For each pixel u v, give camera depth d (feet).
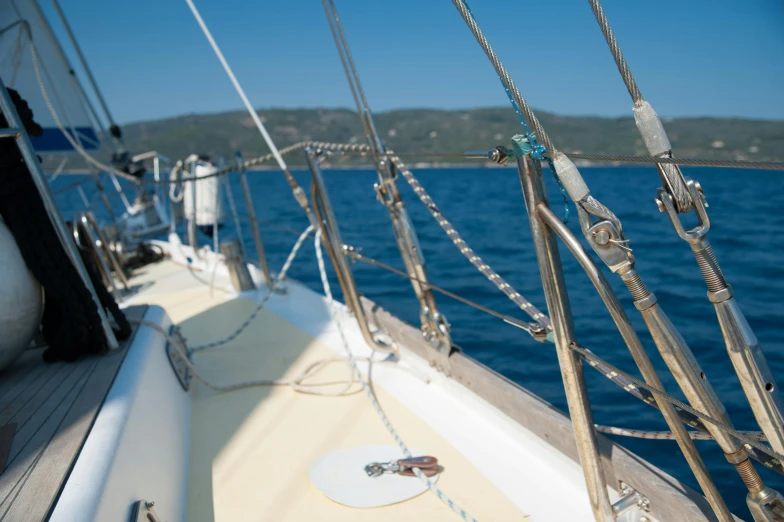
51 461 4.63
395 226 7.83
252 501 6.28
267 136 9.80
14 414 5.60
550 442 6.07
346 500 6.06
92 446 4.86
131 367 6.73
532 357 13.76
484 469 6.38
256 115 9.79
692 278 20.24
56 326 7.19
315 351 10.36
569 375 4.25
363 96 7.65
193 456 7.25
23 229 6.55
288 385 9.01
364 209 57.47
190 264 19.72
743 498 8.20
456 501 5.91
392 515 5.82
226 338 11.55
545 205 3.92
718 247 27.76
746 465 3.79
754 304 17.31
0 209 6.56
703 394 3.65
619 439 9.75
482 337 15.33
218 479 6.72
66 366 6.91
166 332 8.66
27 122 7.16
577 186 3.55
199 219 20.02
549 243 4.01
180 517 6.00
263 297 14.28
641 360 3.75
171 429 6.91
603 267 22.21
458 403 7.80
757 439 3.92
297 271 26.35
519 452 6.57
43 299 7.09
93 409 5.55
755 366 3.49
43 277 6.67
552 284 4.05
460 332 15.84
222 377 9.61
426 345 8.28
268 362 10.07
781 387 11.57
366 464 6.65
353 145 8.09
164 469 5.99
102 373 6.53
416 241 7.80
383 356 9.59
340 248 8.61
